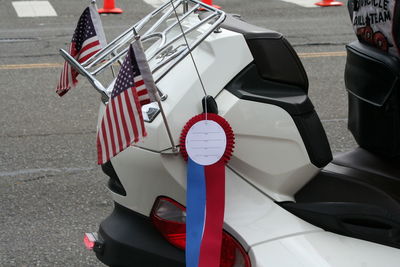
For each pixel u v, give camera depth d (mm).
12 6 22094
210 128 4074
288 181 4305
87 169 9172
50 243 7176
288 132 4238
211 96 4152
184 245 4348
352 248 4219
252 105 4195
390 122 4688
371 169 4855
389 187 4645
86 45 4672
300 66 4352
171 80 4277
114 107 3834
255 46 4254
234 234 4172
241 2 22734
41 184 8672
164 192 4285
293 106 4219
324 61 14953
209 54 4242
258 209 4234
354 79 4898
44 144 10141
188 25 4809
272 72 4273
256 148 4242
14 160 9516
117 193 4590
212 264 4023
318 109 11609
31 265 6746
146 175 4293
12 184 8680
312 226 4270
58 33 18219
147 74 3748
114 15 20656
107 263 4621
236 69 4227
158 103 3908
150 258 4438
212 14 4410
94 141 10266
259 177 4289
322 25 18953
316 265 4082
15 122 11180
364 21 4672
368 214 4281
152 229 4465
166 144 4141
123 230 4539
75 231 7438
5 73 14289
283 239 4160
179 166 4191
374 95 4695
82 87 12977
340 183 4492
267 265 4066
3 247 7094
